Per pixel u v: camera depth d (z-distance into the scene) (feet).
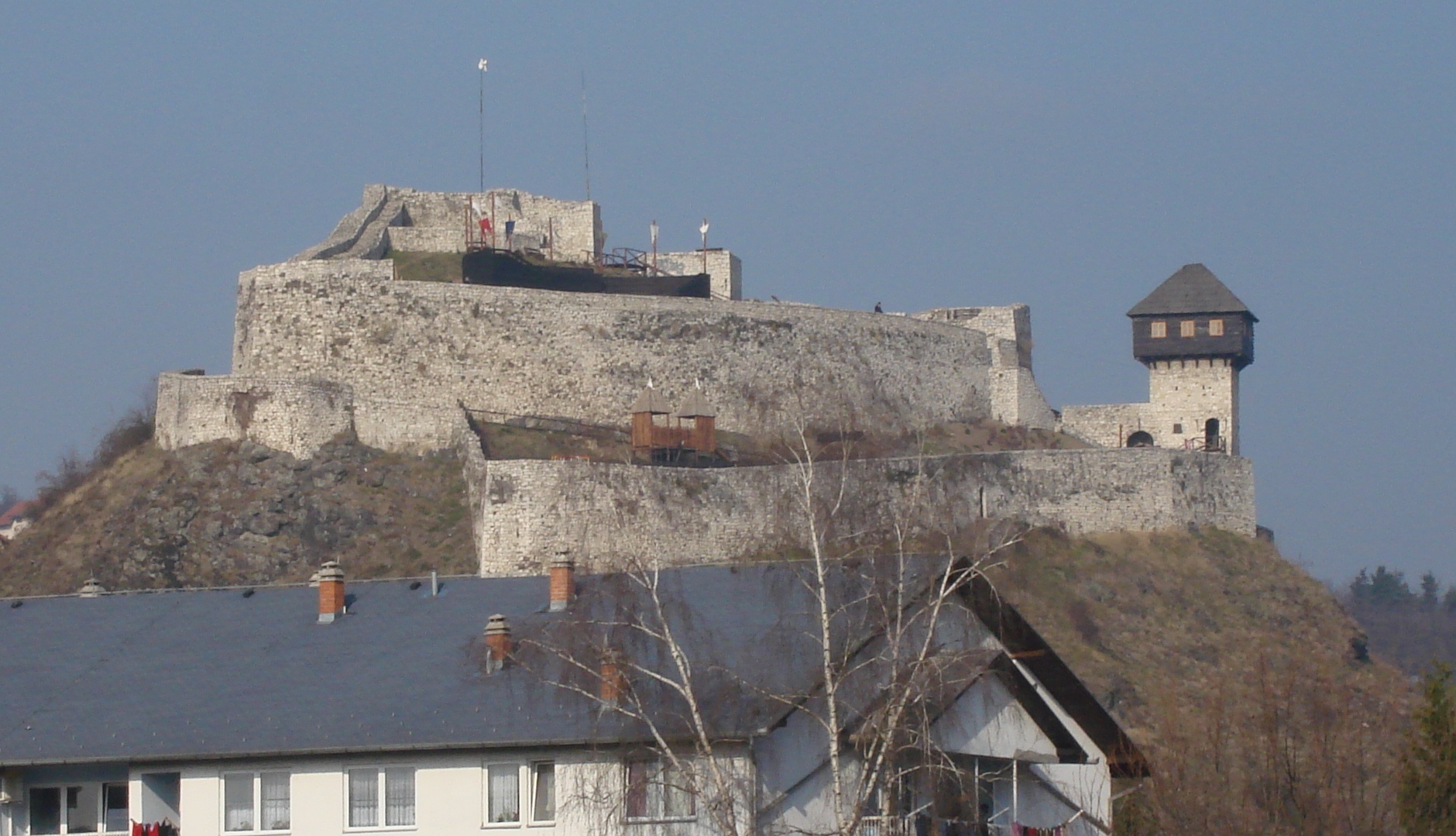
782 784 542.16
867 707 539.29
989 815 586.45
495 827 546.67
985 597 581.53
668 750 507.30
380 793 552.41
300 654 602.44
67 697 583.17
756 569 620.08
